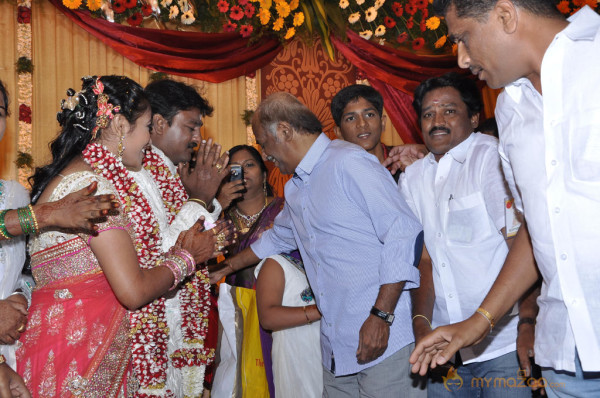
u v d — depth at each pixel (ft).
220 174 9.05
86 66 17.11
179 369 8.09
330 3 19.01
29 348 6.73
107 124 7.18
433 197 8.65
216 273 10.23
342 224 7.93
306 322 9.32
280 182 18.76
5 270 7.22
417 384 7.94
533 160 5.54
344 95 11.10
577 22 5.21
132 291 6.63
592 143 5.08
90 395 6.69
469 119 8.75
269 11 18.43
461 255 8.07
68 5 16.37
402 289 7.42
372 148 11.10
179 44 17.62
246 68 18.54
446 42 19.92
